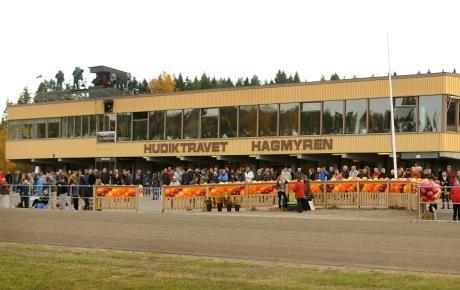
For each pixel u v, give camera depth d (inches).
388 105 1695.4
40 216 1048.2
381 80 1705.2
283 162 1899.6
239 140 1905.8
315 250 634.8
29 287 474.6
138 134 2106.3
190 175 1534.2
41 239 768.3
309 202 1197.7
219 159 1940.2
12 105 2415.1
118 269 538.6
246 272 519.5
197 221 920.9
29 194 1466.5
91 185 1371.8
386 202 1174.3
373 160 1747.0
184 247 677.3
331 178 1363.2
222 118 1941.4
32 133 2365.9
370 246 649.0
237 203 1248.8
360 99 1732.3
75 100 2256.4
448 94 1632.6
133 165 2162.9
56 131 2306.8
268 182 1266.0
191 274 512.7
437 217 1000.2
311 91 1801.2
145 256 614.9
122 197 1326.3
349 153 1739.7
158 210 1314.0
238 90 1914.4
